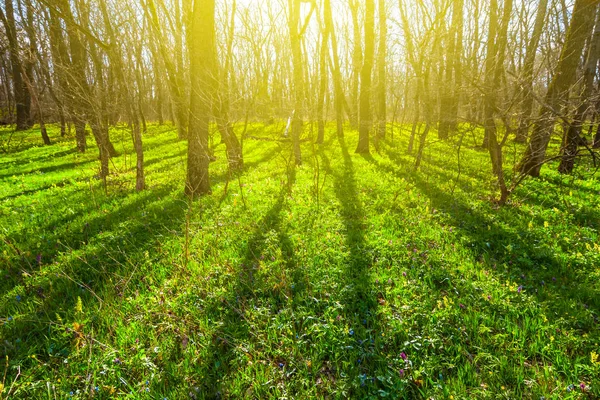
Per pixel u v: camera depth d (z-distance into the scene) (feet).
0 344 12.32
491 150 31.81
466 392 10.03
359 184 34.71
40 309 14.48
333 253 19.02
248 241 20.84
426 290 15.16
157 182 38.14
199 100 30.09
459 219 24.02
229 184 35.86
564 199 26.07
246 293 15.56
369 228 22.75
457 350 11.61
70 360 11.73
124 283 16.29
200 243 20.65
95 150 68.18
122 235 22.04
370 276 16.48
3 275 17.51
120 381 10.82
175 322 13.43
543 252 18.16
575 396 9.68
